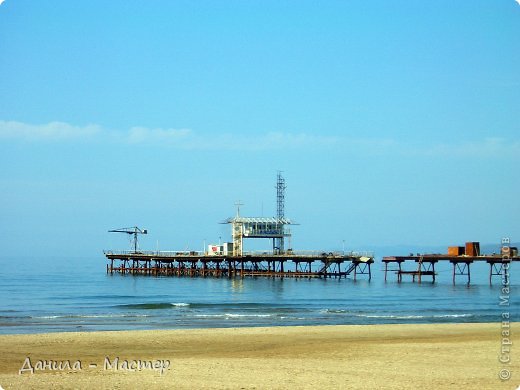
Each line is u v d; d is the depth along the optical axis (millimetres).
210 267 173500
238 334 56094
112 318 74312
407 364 42031
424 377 38188
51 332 62125
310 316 76812
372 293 118750
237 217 155625
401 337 54969
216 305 92938
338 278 158750
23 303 99312
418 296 111188
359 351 47188
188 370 40312
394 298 107250
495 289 126688
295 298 108688
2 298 109625
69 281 158250
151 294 118562
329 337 55000
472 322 70625
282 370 40125
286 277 160375
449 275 199500
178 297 111250
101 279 163625
